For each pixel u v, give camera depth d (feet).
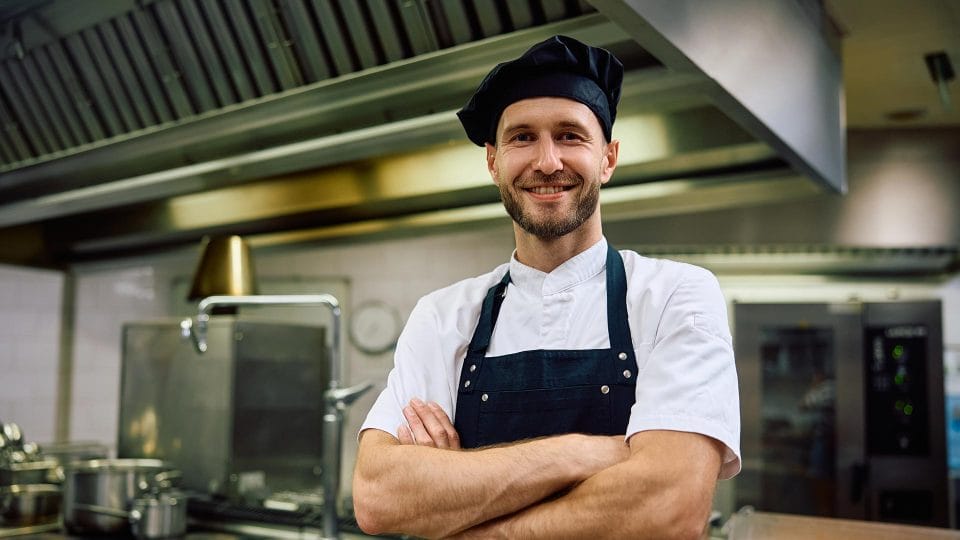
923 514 12.42
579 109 4.00
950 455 13.52
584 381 4.06
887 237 12.65
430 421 4.22
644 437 3.70
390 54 7.11
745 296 13.70
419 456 3.91
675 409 3.70
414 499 3.84
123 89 8.82
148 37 8.23
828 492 12.59
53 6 8.38
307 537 9.64
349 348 16.26
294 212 11.29
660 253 13.37
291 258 16.60
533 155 4.01
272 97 7.73
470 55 6.57
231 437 11.02
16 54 8.87
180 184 9.70
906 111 12.17
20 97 9.73
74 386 16.05
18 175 10.52
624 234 13.21
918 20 9.06
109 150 9.25
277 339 11.85
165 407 11.75
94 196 10.46
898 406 12.55
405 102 7.48
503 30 6.44
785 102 7.37
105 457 13.08
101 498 9.65
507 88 4.08
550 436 4.00
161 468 10.41
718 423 3.72
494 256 15.92
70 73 9.05
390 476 3.92
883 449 12.57
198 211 12.39
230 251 10.68
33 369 15.51
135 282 16.87
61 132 9.69
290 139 8.61
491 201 10.26
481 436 4.19
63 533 9.86
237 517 10.38
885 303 12.61
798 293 13.67
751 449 12.86
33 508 10.41
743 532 7.00
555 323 4.22
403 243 16.29
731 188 8.80
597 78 4.11
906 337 12.53
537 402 4.10
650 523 3.53
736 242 12.89
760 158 8.36
